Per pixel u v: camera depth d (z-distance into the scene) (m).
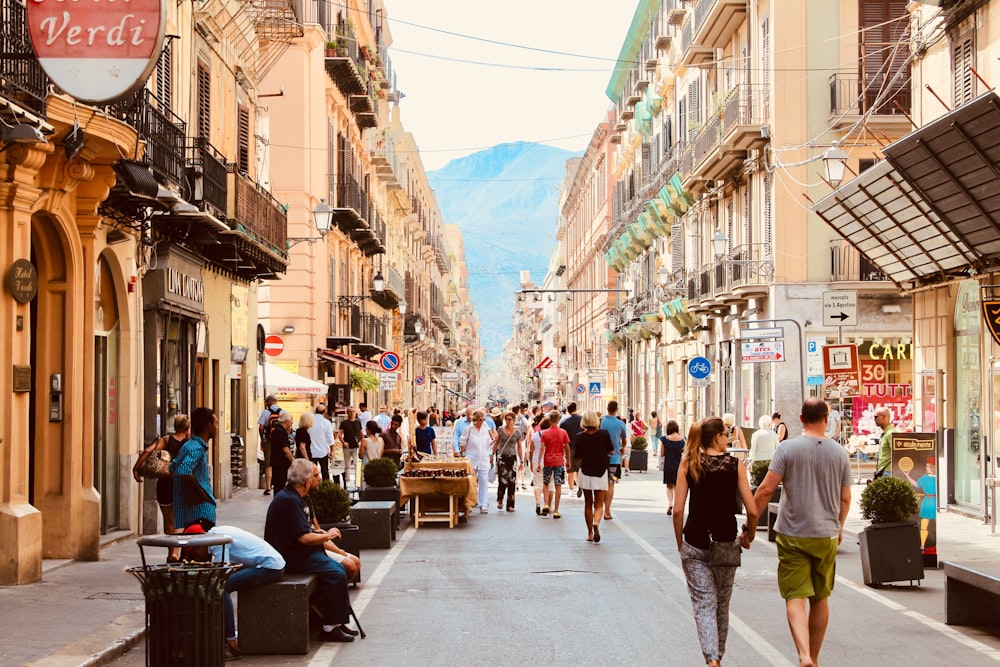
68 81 10.82
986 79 20.31
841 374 22.55
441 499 21.48
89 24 10.84
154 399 19.28
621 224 61.03
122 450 17.73
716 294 36.38
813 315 31.91
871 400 29.88
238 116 27.16
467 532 19.75
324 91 40.03
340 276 44.12
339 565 10.60
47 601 11.86
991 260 20.06
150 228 19.08
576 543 18.05
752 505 9.15
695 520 9.16
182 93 21.50
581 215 90.94
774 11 31.75
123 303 17.80
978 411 20.92
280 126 37.53
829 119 31.66
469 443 23.81
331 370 42.22
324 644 10.34
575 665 9.41
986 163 17.42
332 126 42.53
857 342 31.81
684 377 46.62
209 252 23.67
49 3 10.80
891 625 11.21
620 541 18.30
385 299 56.25
